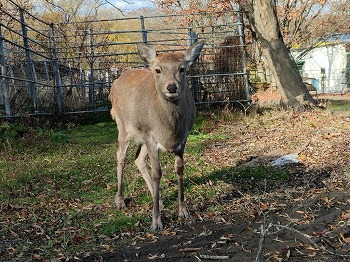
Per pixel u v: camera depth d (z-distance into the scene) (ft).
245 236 7.22
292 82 20.11
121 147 9.05
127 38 43.62
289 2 41.73
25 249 7.00
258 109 20.48
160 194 9.35
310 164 11.27
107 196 9.53
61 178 10.84
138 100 7.99
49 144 15.05
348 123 16.16
